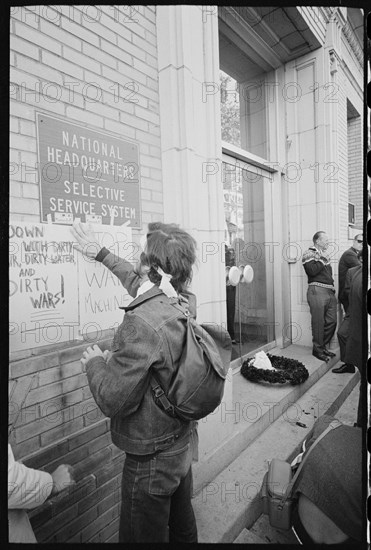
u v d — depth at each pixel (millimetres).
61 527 1303
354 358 2008
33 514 1230
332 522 1104
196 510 1498
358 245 2885
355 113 4008
